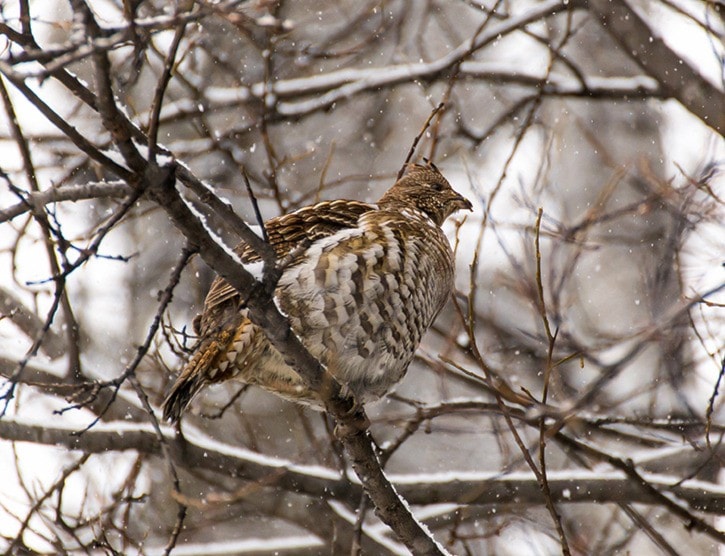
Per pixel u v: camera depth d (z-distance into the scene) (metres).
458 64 11.53
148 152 5.88
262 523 15.27
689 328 11.23
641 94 13.75
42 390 10.88
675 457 10.86
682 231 11.24
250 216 15.29
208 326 8.53
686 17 11.19
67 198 5.96
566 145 18.61
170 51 5.66
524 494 10.27
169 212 6.20
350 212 9.27
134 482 10.48
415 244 9.19
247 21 5.53
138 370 11.56
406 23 16.73
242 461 10.66
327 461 11.34
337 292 8.64
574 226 12.25
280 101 14.27
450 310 15.18
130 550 10.34
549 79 13.94
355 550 8.82
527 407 9.85
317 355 8.72
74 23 5.48
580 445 9.70
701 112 11.86
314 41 16.16
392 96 18.94
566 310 11.71
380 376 9.10
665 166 17.09
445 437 16.39
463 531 12.50
